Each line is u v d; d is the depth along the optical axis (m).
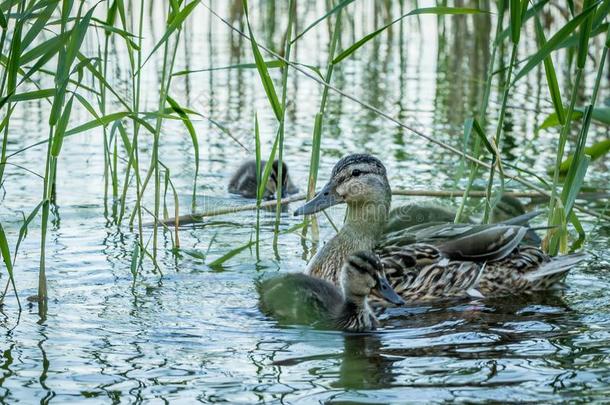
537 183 16.27
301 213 12.58
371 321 10.34
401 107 21.62
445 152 18.20
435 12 11.09
